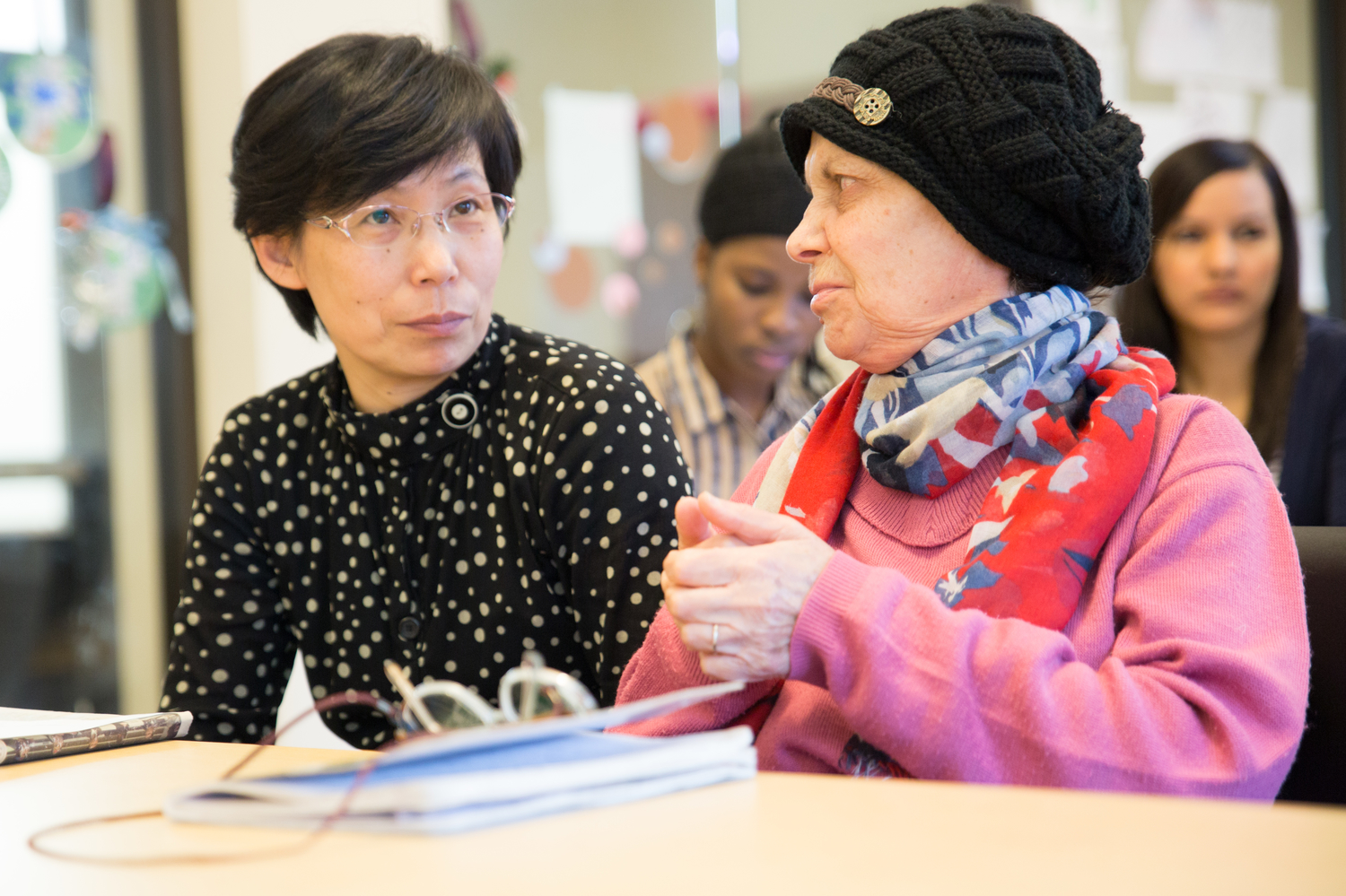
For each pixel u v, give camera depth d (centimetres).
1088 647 94
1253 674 86
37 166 287
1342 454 228
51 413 290
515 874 56
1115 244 104
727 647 89
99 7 293
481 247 130
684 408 240
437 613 134
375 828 63
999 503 100
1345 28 408
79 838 67
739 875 55
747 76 337
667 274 337
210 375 298
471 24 312
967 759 83
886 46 107
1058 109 102
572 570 128
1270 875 53
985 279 106
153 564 301
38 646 291
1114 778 82
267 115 130
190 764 92
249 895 54
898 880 54
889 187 105
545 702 78
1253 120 400
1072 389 105
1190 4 388
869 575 89
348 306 128
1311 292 408
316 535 139
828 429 117
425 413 133
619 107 329
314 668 141
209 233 296
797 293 229
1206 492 96
